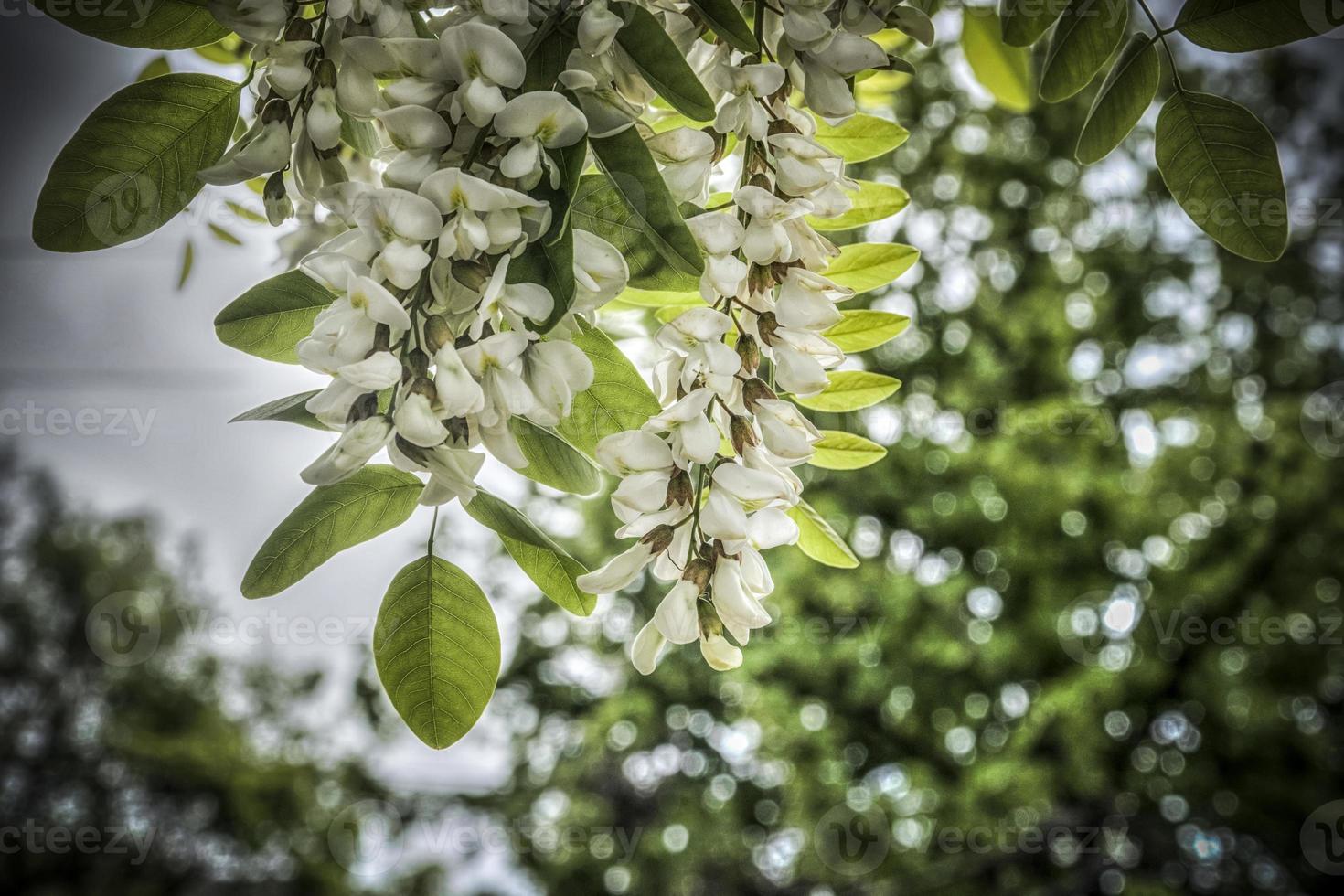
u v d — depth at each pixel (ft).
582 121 3.02
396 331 2.97
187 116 3.66
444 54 3.02
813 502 41.52
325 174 3.44
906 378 45.21
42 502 80.28
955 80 47.32
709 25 3.35
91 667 76.38
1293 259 50.47
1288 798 41.27
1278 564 43.42
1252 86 53.52
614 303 4.58
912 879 40.93
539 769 55.31
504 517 3.43
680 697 48.26
